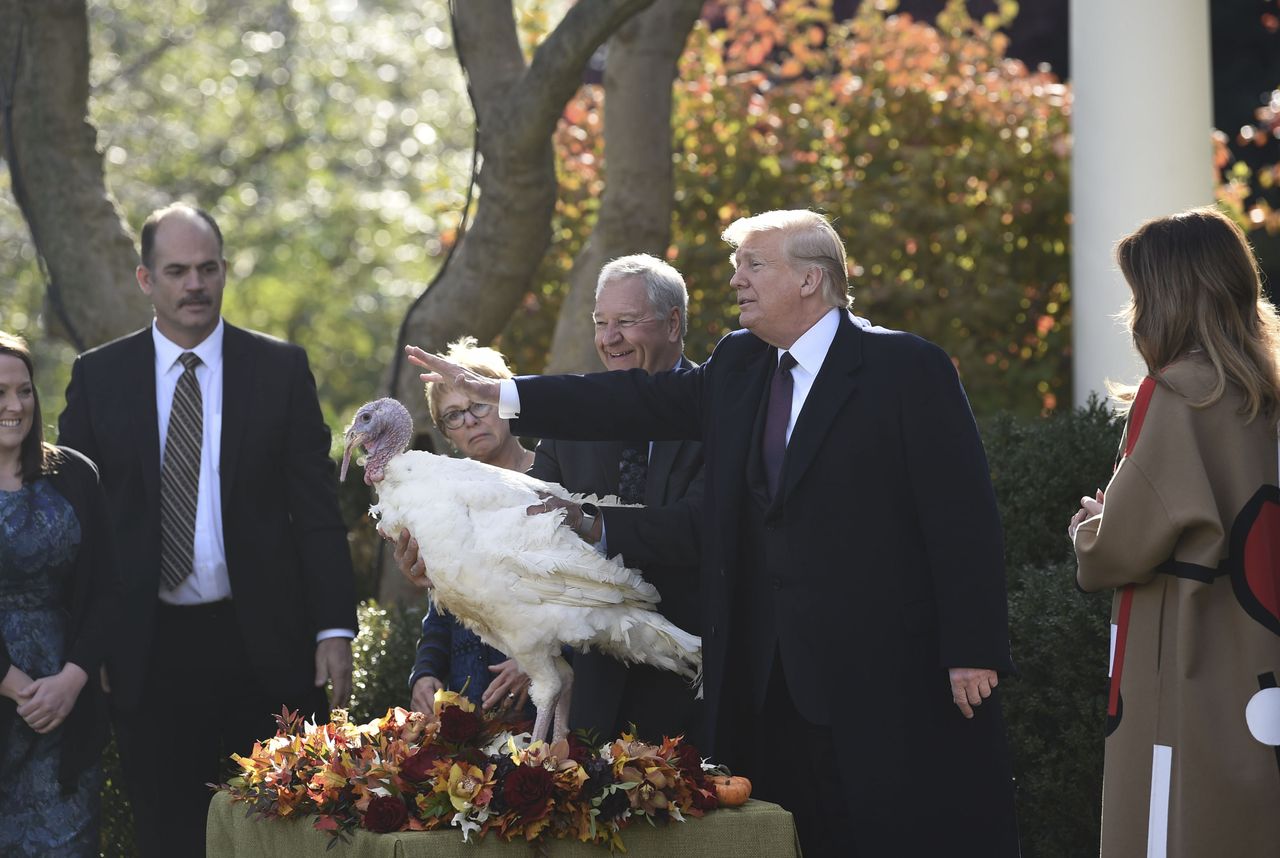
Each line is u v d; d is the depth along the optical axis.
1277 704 8.91
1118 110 17.31
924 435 9.84
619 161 18.08
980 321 23.08
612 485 11.60
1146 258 9.52
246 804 10.13
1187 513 8.95
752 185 23.41
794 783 10.40
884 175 23.70
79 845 12.22
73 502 12.32
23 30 17.64
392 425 10.99
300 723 10.70
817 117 24.08
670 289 11.54
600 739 10.92
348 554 13.46
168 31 38.88
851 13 37.28
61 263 17.84
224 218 39.72
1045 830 12.91
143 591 12.70
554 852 9.00
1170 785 9.09
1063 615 12.82
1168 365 9.45
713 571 10.22
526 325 23.53
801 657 9.93
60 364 39.69
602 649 10.86
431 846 8.78
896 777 9.78
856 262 23.09
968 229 23.12
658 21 18.02
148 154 38.91
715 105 23.75
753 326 10.18
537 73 16.14
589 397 10.74
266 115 40.47
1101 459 14.28
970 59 25.11
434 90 40.44
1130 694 9.34
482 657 12.21
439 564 10.44
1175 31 17.20
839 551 9.88
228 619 13.02
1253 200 36.16
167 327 13.23
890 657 9.86
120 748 12.95
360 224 42.34
